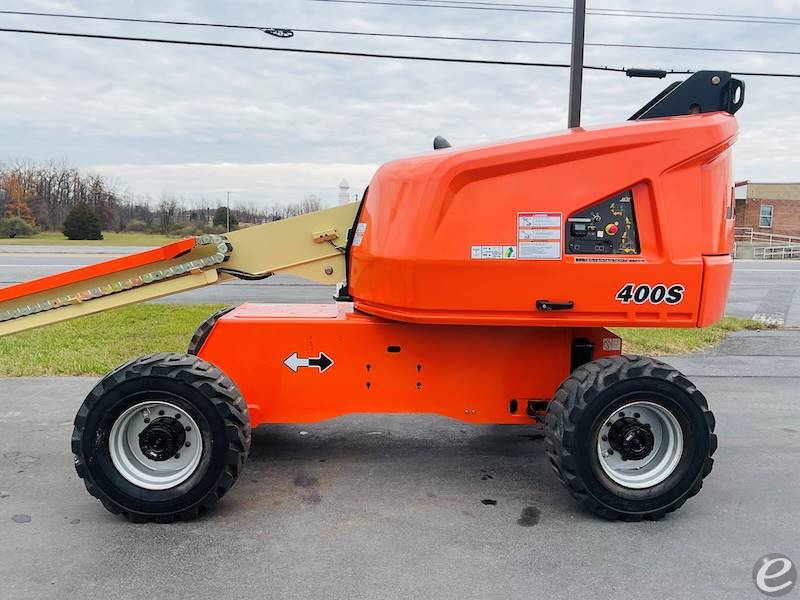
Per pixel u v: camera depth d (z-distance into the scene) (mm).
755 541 3568
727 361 8156
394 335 4223
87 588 3051
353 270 4262
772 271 22438
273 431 5402
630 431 3766
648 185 3652
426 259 3656
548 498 4125
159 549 3424
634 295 3688
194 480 3680
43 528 3656
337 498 4094
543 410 4336
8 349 7949
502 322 3715
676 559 3363
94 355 7668
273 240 4551
